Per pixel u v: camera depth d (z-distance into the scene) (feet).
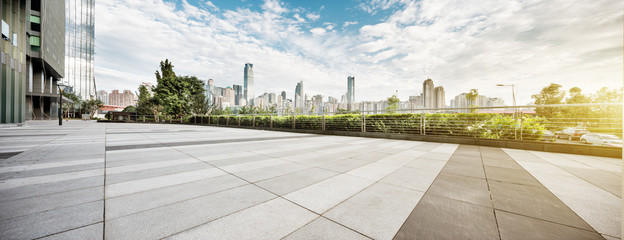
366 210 8.18
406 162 17.44
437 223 7.18
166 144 26.73
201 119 98.94
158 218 7.22
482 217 7.66
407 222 7.25
